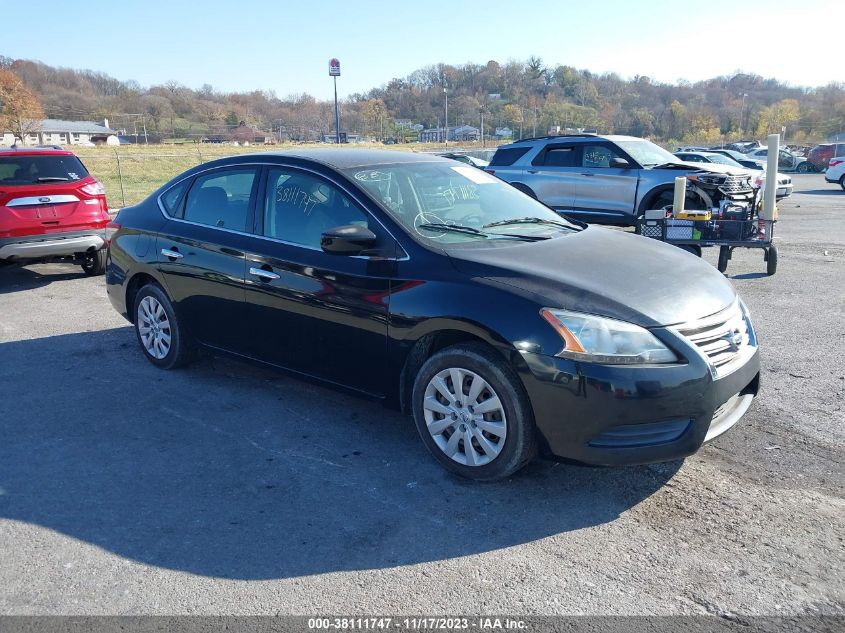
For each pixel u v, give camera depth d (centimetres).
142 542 318
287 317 434
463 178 480
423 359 388
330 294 407
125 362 571
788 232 1327
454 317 353
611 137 1195
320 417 456
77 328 679
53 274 973
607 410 321
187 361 538
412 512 339
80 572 296
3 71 9031
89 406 479
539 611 268
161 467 390
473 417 358
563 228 455
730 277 893
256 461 396
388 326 382
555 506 343
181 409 471
